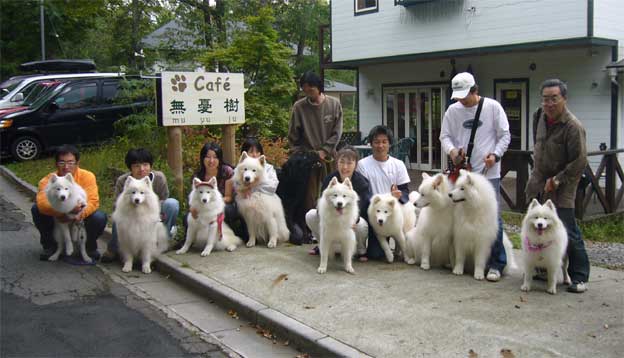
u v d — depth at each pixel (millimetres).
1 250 6594
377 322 4012
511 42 13266
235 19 19047
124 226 5711
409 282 4941
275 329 4133
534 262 4520
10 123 13406
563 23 12227
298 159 6738
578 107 13141
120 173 10227
